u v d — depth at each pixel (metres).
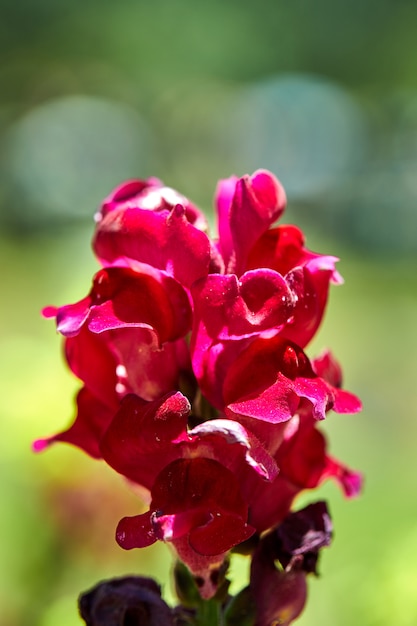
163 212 0.28
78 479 0.51
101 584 0.30
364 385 1.04
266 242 0.29
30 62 2.14
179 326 0.28
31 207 2.02
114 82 2.27
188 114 2.31
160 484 0.27
